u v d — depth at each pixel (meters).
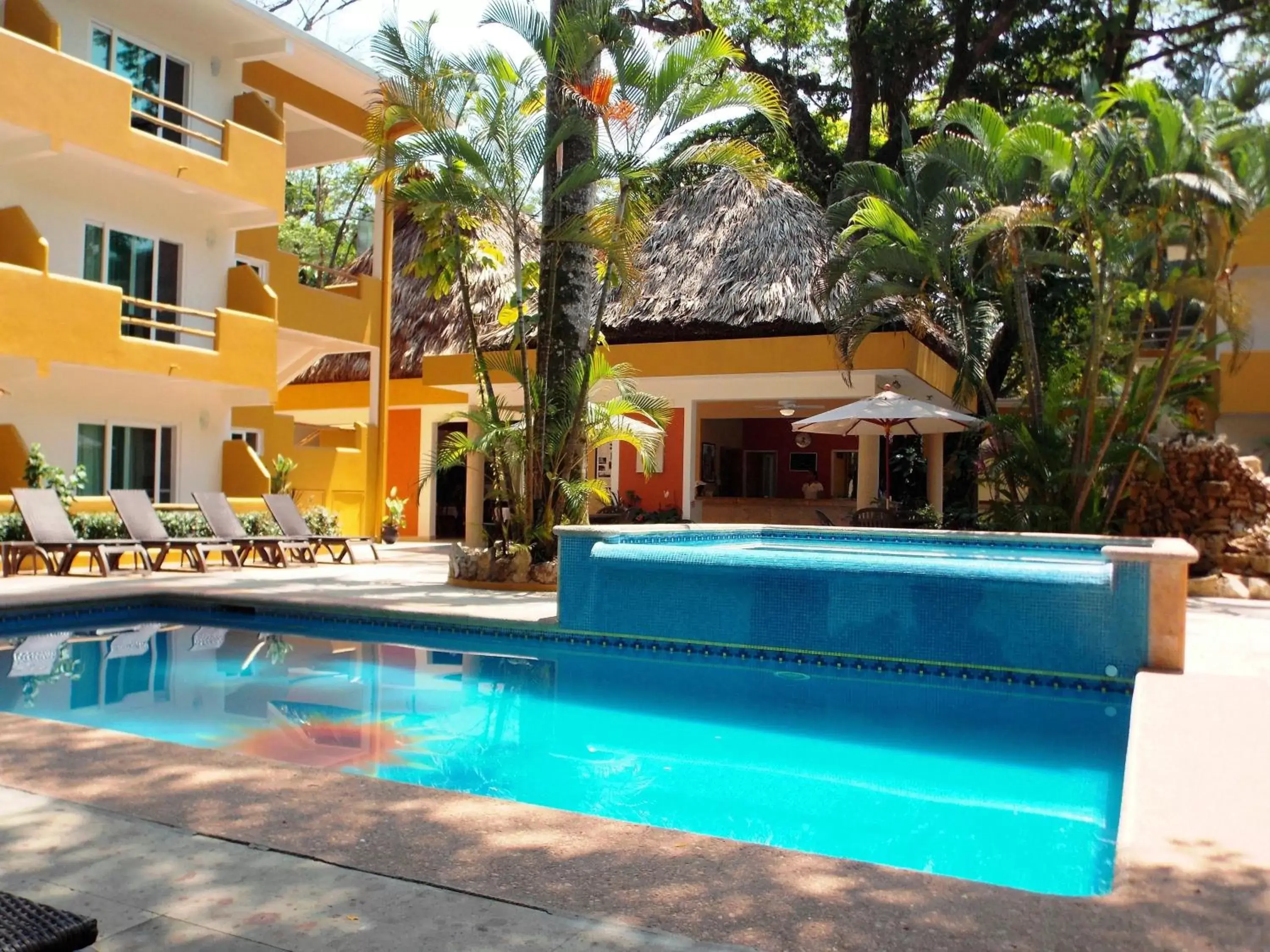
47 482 13.72
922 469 23.67
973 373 14.70
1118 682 7.30
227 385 16.42
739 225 18.25
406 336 22.44
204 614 10.48
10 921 2.04
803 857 3.01
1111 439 13.39
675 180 17.69
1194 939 2.44
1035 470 13.85
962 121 14.34
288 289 18.70
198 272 17.05
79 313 13.99
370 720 6.20
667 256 18.27
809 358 16.14
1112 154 12.81
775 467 25.14
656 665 8.39
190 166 15.45
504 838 3.12
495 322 20.19
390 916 2.54
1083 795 4.75
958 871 3.68
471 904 2.62
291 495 18.27
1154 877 2.86
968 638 7.79
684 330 17.17
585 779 4.95
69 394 15.30
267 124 17.19
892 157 25.70
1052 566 7.61
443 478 24.55
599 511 18.75
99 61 15.17
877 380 17.05
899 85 24.97
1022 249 14.33
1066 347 23.95
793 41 27.92
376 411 20.64
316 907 2.59
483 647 9.07
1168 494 13.76
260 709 6.41
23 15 13.70
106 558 13.58
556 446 12.11
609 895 2.68
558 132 11.52
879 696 7.21
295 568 14.53
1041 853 3.90
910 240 14.31
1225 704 5.55
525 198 11.86
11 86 12.93
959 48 24.56
